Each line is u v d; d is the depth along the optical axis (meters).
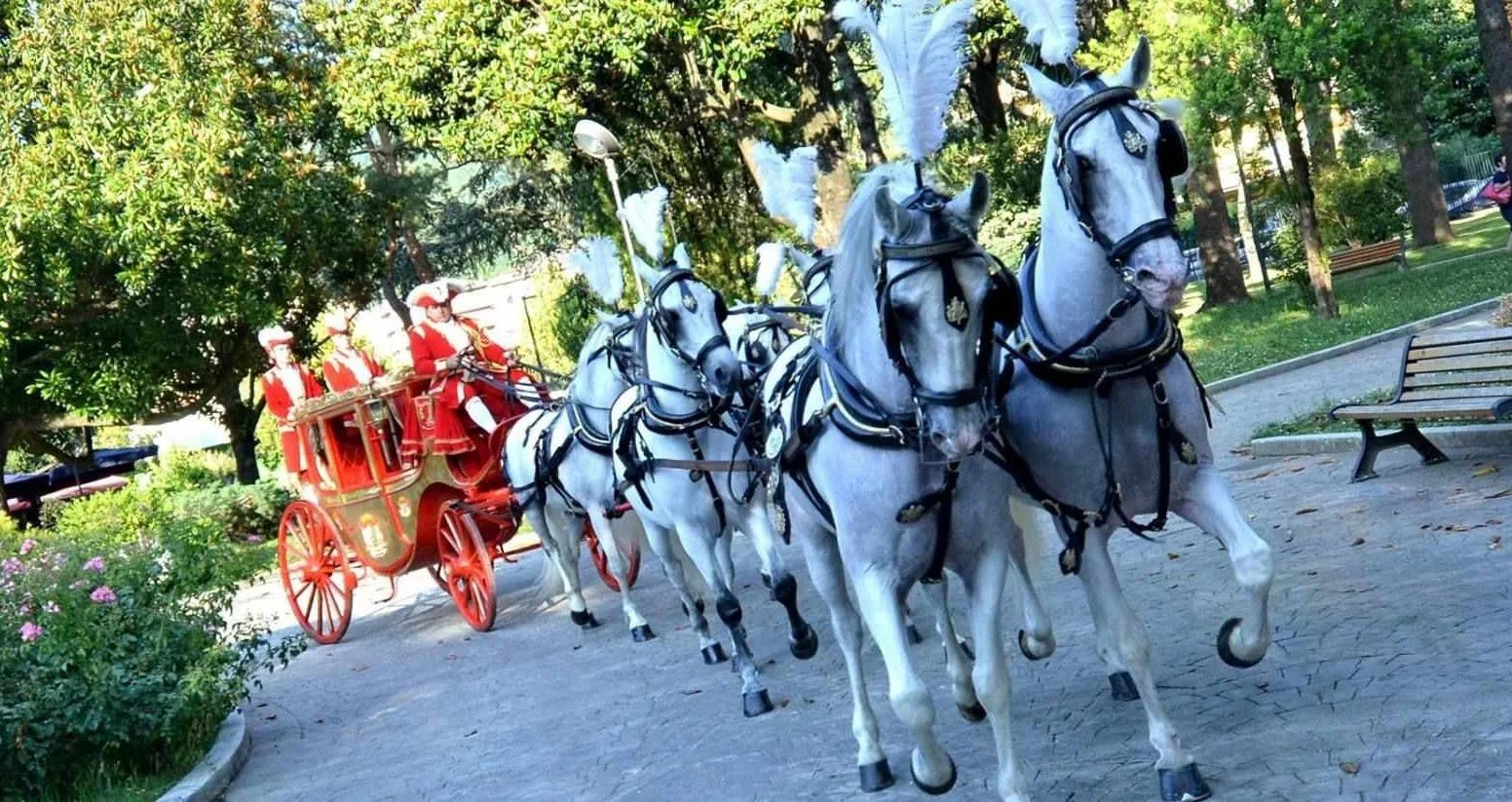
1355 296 25.45
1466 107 40.91
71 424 27.06
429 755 9.09
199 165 23.03
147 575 10.04
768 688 8.86
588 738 8.67
